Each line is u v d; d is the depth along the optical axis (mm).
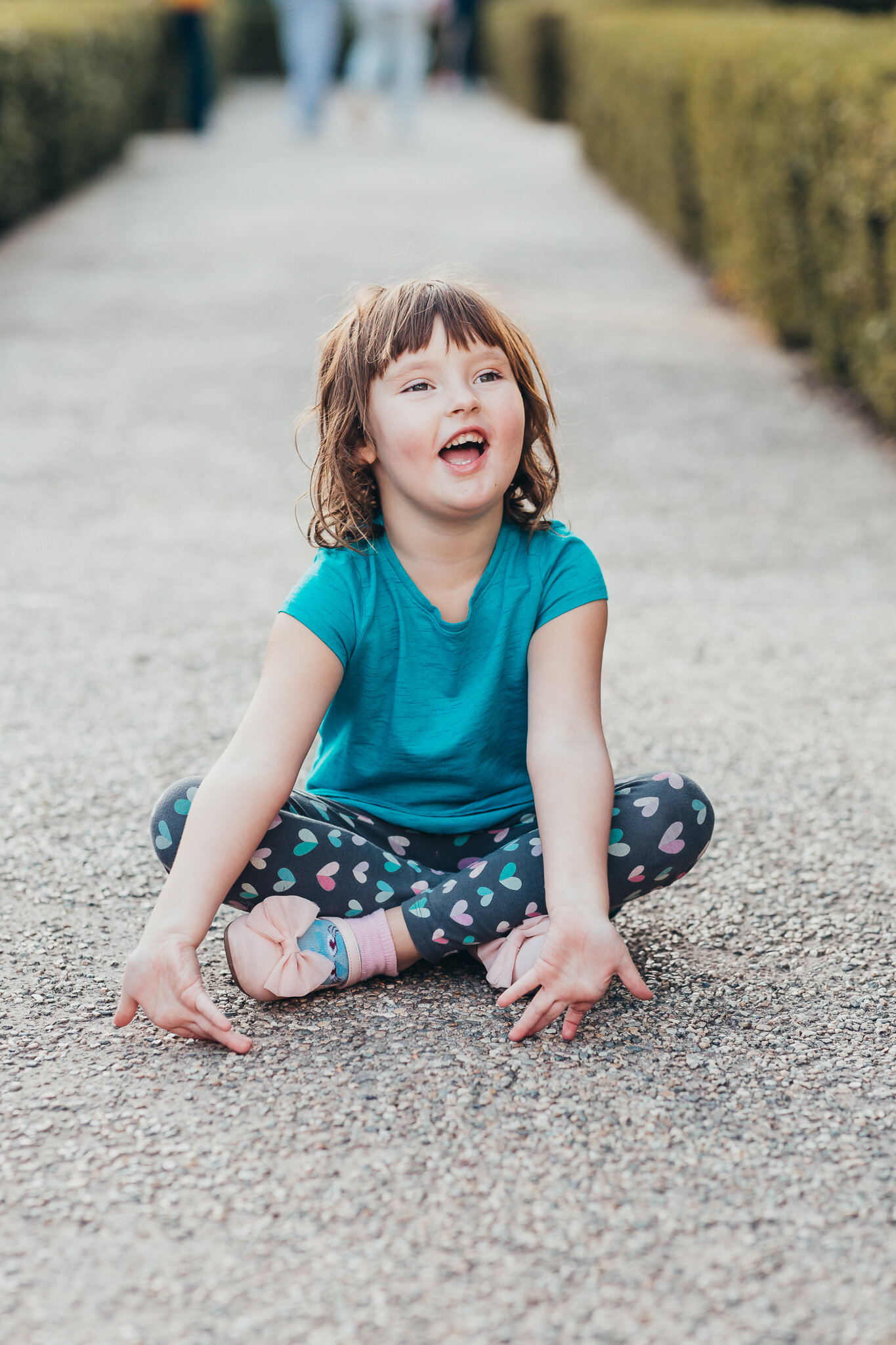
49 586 3756
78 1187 1592
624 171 10859
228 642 3398
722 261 7598
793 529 4270
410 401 1890
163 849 1959
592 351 6430
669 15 11023
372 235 9250
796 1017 1951
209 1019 1807
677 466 4891
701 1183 1605
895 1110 1744
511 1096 1750
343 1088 1763
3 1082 1779
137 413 5457
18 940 2133
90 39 11570
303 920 1927
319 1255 1493
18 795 2619
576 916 1810
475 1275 1467
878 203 4848
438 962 2068
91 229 9445
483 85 25297
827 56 5688
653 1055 1846
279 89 25109
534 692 2006
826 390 5832
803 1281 1463
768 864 2400
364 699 2010
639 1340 1385
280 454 4984
